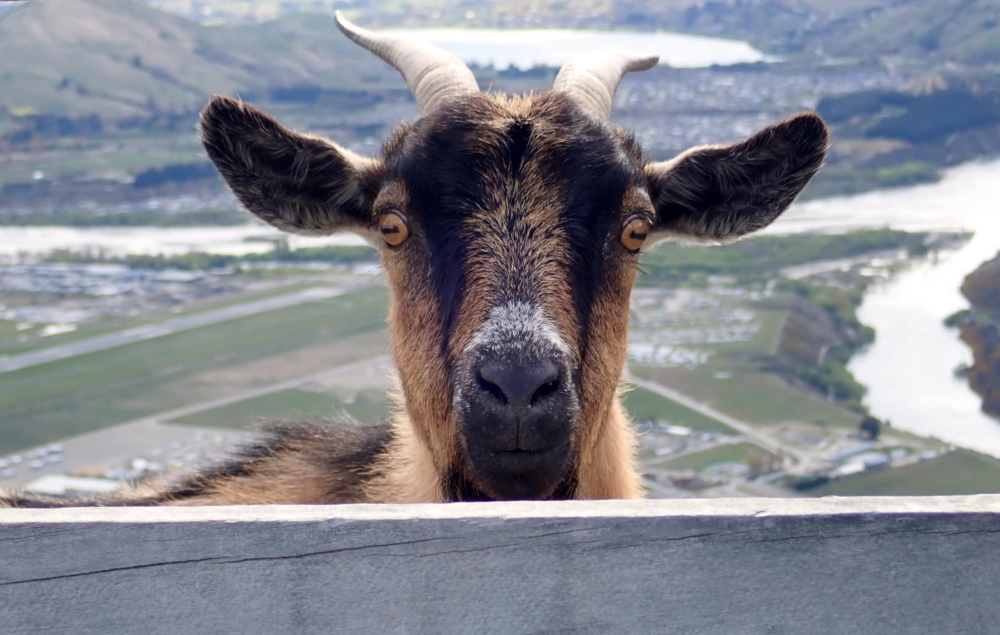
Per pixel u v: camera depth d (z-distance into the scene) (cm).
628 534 188
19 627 190
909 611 190
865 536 189
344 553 188
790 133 443
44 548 188
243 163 443
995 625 190
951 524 188
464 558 188
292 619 190
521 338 332
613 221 381
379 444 468
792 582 189
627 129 451
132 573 189
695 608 190
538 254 356
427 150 377
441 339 364
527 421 326
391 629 190
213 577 189
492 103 390
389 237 388
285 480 480
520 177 368
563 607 189
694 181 450
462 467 369
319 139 432
